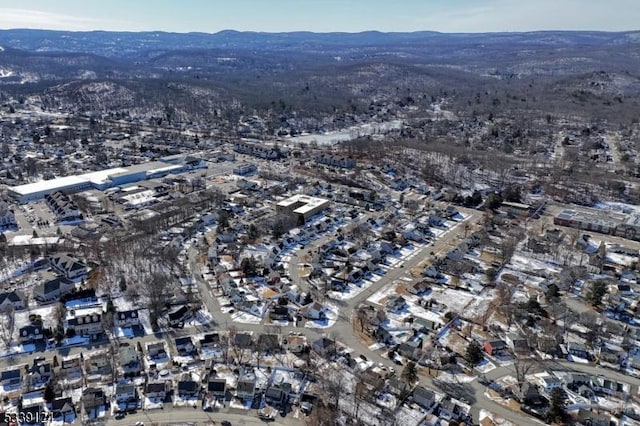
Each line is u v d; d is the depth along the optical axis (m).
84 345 117.38
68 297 135.50
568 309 132.25
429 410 98.94
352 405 99.31
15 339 118.56
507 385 106.50
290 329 125.88
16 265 154.50
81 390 102.44
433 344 120.06
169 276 146.88
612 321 131.25
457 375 109.50
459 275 156.00
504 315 132.38
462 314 133.50
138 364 109.38
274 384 104.81
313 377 107.62
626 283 150.38
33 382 104.00
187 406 98.69
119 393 99.81
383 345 120.06
